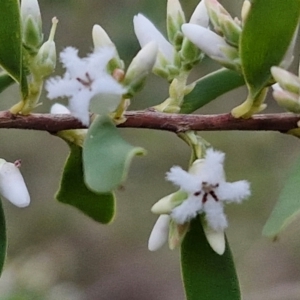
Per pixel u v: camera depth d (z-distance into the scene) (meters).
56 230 0.54
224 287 0.22
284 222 0.20
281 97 0.21
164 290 0.54
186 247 0.22
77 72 0.21
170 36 0.22
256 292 0.48
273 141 0.51
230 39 0.21
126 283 0.54
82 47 0.47
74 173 0.23
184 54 0.22
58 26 0.47
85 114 0.21
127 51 0.43
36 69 0.22
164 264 0.55
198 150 0.22
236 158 0.51
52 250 0.53
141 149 0.20
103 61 0.21
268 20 0.21
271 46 0.21
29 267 0.47
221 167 0.21
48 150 0.55
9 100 0.47
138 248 0.55
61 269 0.53
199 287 0.22
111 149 0.20
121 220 0.54
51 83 0.21
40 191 0.55
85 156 0.20
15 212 0.54
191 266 0.22
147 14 0.43
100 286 0.54
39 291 0.43
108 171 0.20
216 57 0.21
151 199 0.53
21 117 0.22
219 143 0.51
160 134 0.52
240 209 0.51
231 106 0.48
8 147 0.55
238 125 0.22
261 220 0.50
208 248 0.22
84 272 0.54
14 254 0.52
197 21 0.22
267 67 0.21
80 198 0.23
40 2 0.46
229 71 0.23
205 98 0.23
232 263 0.22
